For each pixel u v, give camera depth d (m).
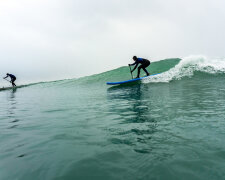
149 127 2.87
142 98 6.14
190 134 2.43
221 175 1.47
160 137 2.40
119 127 2.99
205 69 11.73
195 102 4.62
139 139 2.38
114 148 2.15
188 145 2.08
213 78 9.68
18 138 2.77
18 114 4.89
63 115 4.30
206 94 5.76
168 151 1.96
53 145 2.38
